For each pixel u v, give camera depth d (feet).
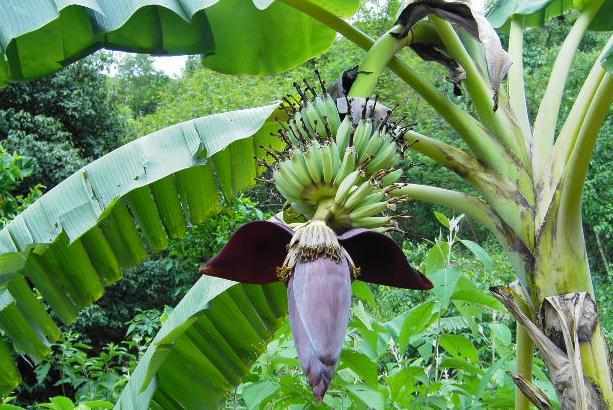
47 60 7.55
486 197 6.73
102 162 8.18
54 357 20.38
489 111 6.85
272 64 9.13
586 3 7.82
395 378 8.63
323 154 4.71
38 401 33.04
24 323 9.09
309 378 3.97
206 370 9.30
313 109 5.16
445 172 49.88
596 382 6.07
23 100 47.85
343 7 8.79
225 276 5.04
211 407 9.36
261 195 32.42
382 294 26.25
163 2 6.62
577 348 6.07
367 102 5.19
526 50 52.65
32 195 22.30
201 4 6.70
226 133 7.93
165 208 9.07
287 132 5.16
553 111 7.06
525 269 6.58
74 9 7.10
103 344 41.96
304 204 4.82
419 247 26.50
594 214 43.50
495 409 8.86
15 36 6.08
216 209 9.27
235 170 8.97
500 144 6.79
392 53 6.32
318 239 4.26
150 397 8.89
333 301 4.10
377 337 9.02
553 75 7.33
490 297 8.63
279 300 9.21
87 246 8.92
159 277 41.16
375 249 4.67
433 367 9.54
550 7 9.80
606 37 50.03
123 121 53.11
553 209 6.55
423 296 25.93
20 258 7.90
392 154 5.03
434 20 6.77
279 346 9.93
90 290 9.10
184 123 8.20
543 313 6.40
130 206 8.96
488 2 9.62
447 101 6.80
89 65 50.75
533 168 6.78
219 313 9.12
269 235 4.73
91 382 17.79
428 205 45.39
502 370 9.41
